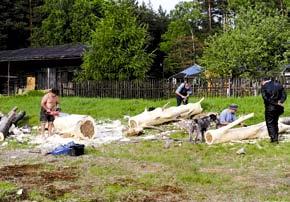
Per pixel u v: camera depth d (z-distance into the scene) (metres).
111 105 26.09
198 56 61.16
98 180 10.16
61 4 68.94
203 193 9.02
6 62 47.28
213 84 30.53
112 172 10.93
